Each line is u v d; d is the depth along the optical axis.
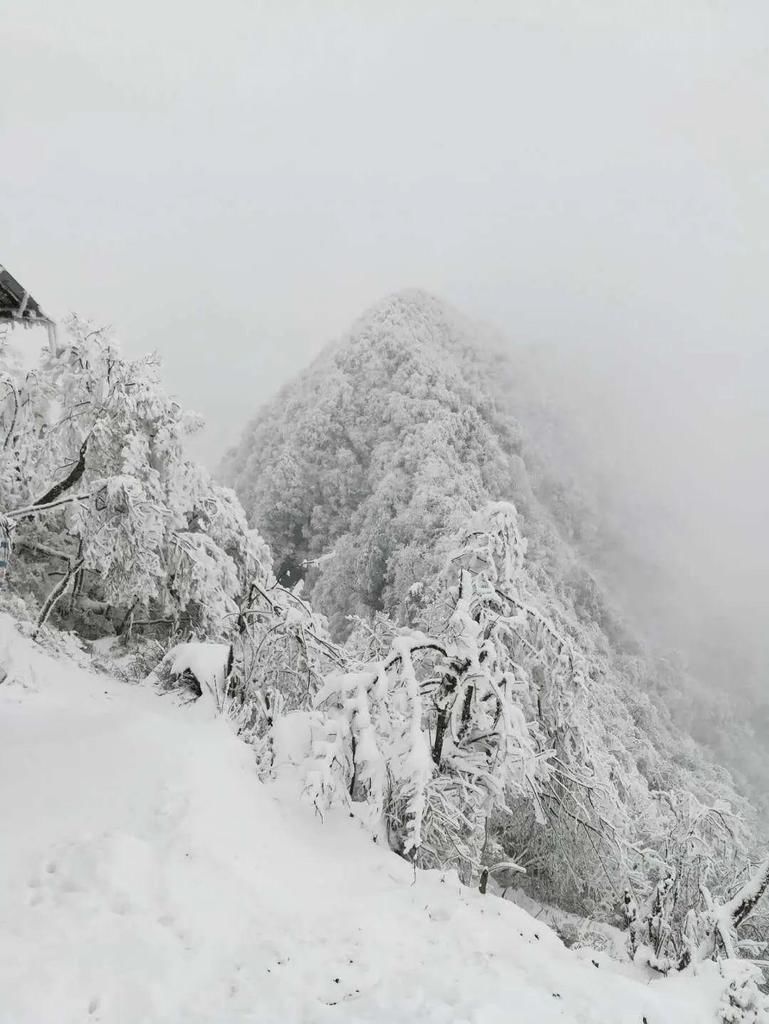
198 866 5.22
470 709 9.12
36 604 15.20
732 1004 4.90
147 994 3.88
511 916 5.85
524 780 9.61
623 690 47.69
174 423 14.68
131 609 15.36
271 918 4.93
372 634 13.43
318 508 66.88
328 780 7.02
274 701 10.26
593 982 4.57
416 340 82.00
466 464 62.53
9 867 4.78
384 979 4.31
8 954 3.92
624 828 12.27
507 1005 4.04
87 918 4.37
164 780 6.22
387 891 5.89
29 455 15.38
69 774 6.07
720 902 9.24
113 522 13.16
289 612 11.28
